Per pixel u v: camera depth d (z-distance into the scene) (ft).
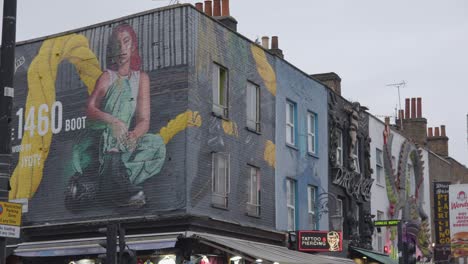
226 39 80.59
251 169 83.10
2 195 41.16
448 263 134.41
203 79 76.13
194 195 72.84
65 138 80.07
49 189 80.02
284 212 88.69
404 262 89.10
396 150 126.82
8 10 42.22
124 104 76.89
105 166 76.84
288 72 92.68
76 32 81.56
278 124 89.25
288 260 72.59
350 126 107.45
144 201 73.77
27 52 84.48
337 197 102.68
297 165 92.53
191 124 73.46
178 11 75.41
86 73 80.02
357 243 104.83
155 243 70.38
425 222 136.36
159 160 73.77
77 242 75.72
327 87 102.37
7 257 79.66
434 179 144.77
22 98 83.87
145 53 76.64
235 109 80.89
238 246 71.82
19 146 82.99
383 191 119.65
